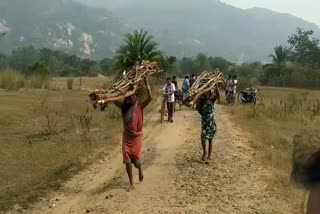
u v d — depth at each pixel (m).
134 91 8.87
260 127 16.56
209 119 10.84
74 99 26.23
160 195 8.42
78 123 15.40
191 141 13.71
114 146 12.60
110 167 10.45
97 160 11.03
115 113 18.48
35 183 8.99
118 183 9.23
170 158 11.43
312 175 1.80
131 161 9.09
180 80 63.53
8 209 7.60
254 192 8.56
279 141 13.60
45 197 8.28
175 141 13.81
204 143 10.91
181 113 21.31
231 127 16.66
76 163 10.66
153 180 9.40
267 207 7.75
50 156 11.09
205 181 9.27
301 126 16.89
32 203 7.95
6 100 23.02
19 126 15.55
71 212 7.59
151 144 13.37
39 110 19.30
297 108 21.39
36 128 15.23
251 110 20.92
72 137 13.51
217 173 9.86
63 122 16.47
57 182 9.16
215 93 10.94
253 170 10.12
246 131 15.75
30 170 9.84
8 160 10.58
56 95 28.58
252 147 12.76
